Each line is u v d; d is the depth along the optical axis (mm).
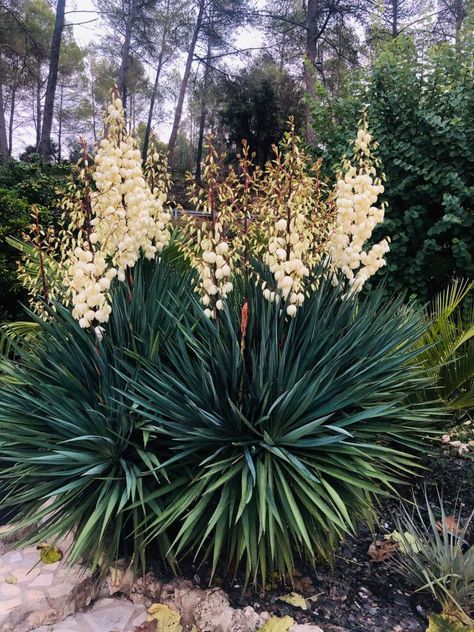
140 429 2178
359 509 2170
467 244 4547
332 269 2652
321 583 2121
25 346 3012
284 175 2316
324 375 2168
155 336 2521
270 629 1816
